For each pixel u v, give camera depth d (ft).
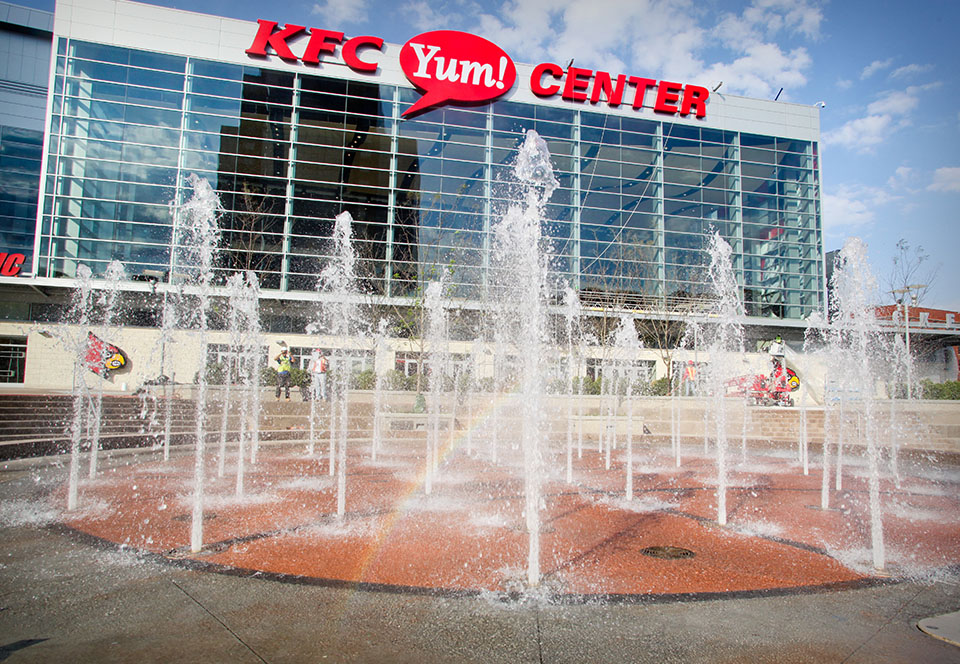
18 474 36.09
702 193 136.36
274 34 118.01
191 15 115.24
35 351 103.50
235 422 71.00
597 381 97.35
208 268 33.37
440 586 16.42
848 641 13.19
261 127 117.39
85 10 110.83
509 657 12.19
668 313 117.50
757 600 15.75
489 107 127.13
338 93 121.08
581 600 15.56
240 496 29.53
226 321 106.63
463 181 124.36
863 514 27.81
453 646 12.67
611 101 131.85
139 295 108.06
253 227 115.03
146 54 113.29
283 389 87.56
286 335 111.86
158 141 112.68
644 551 20.49
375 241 118.21
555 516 25.91
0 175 139.44
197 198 33.94
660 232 132.26
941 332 126.72
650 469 44.65
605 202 130.72
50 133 108.17
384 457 48.67
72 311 108.99
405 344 106.52
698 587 16.71
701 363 119.65
